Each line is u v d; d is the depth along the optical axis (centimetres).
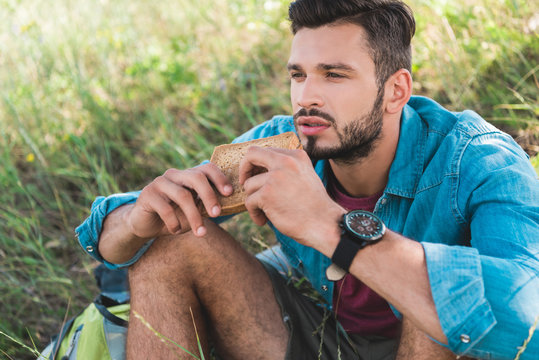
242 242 254
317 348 170
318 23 145
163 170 326
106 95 399
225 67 392
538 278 118
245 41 423
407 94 154
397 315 158
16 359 230
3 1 453
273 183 125
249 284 166
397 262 118
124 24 466
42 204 317
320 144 147
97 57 431
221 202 140
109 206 165
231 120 348
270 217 127
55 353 188
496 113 269
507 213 132
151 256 159
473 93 288
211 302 164
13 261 280
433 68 310
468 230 147
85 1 486
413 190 157
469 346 114
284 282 179
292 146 145
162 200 144
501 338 113
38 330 244
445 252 118
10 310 246
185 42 439
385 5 146
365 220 123
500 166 141
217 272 161
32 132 361
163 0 490
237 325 165
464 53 300
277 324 166
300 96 145
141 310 156
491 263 118
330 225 123
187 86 396
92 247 169
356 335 172
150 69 408
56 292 256
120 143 347
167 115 364
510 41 292
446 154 153
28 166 354
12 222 282
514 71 278
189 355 152
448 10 322
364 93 146
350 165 158
